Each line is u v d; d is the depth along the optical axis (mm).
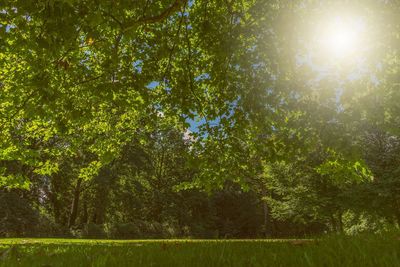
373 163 24562
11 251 5297
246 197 60906
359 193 25297
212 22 10273
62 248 7562
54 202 51375
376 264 2840
